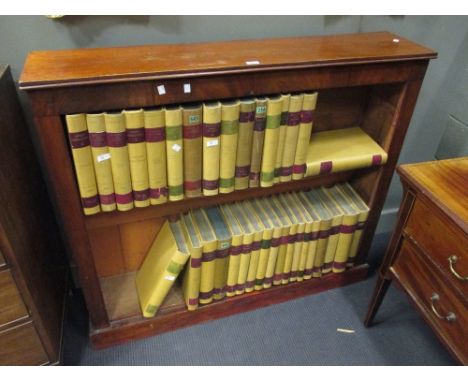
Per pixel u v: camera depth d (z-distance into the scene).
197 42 1.13
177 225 1.32
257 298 1.47
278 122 1.06
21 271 0.97
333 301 1.56
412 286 1.17
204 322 1.45
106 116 0.90
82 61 0.93
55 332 1.21
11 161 0.98
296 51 1.06
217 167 1.08
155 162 1.01
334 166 1.21
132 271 1.50
